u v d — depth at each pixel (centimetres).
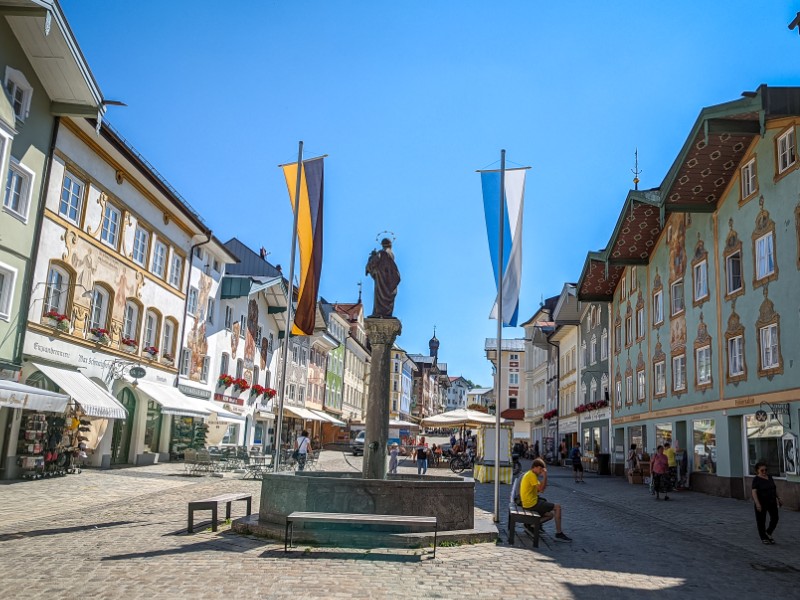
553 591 856
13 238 2005
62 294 2303
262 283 4128
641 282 3584
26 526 1231
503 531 1366
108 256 2575
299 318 1772
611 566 1055
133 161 2617
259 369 4597
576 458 3322
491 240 1541
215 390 3800
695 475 2744
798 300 2059
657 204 2830
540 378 6850
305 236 1806
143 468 2778
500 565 1007
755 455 2317
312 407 6009
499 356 1512
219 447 3372
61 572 849
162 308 3098
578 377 5038
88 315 2445
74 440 2300
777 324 2175
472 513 1233
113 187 2591
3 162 1894
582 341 4997
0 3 1850
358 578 867
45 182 2147
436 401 16262
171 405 2842
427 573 922
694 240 2862
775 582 991
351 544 1083
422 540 1104
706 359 2736
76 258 2348
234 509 1561
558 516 1315
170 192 2966
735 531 1557
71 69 2062
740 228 2459
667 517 1827
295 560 960
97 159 2456
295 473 1381
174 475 2539
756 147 2341
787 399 2103
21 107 2034
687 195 2652
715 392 2617
